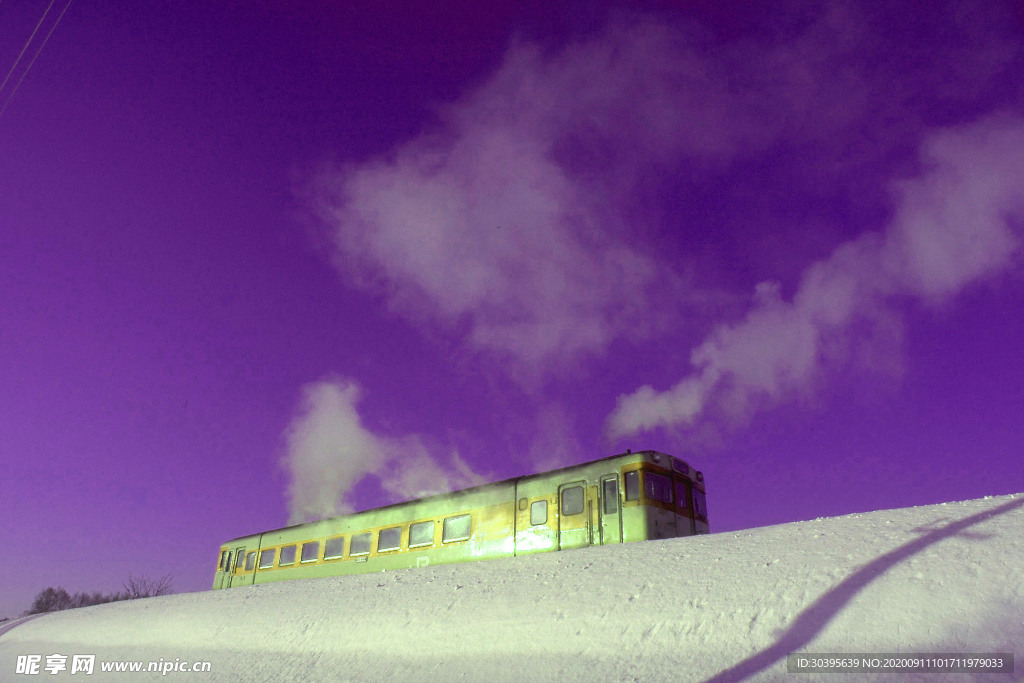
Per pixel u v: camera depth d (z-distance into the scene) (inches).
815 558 384.5
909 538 370.9
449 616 480.1
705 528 751.1
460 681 369.4
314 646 514.6
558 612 426.0
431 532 843.4
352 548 935.7
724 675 291.4
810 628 311.3
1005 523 357.7
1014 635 259.3
